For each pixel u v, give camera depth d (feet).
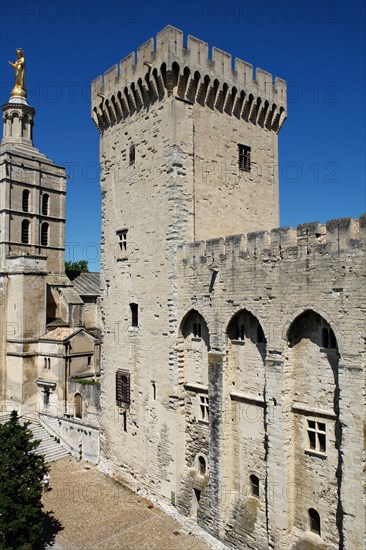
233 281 88.74
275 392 80.28
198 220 105.40
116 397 119.44
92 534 93.20
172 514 99.66
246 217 116.06
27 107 234.99
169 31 99.60
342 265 71.00
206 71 105.60
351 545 69.00
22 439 89.51
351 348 69.62
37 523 84.23
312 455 76.95
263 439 85.05
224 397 90.33
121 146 118.93
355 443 68.74
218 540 89.76
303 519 78.18
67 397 170.19
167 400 102.89
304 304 76.33
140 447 111.04
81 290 245.86
